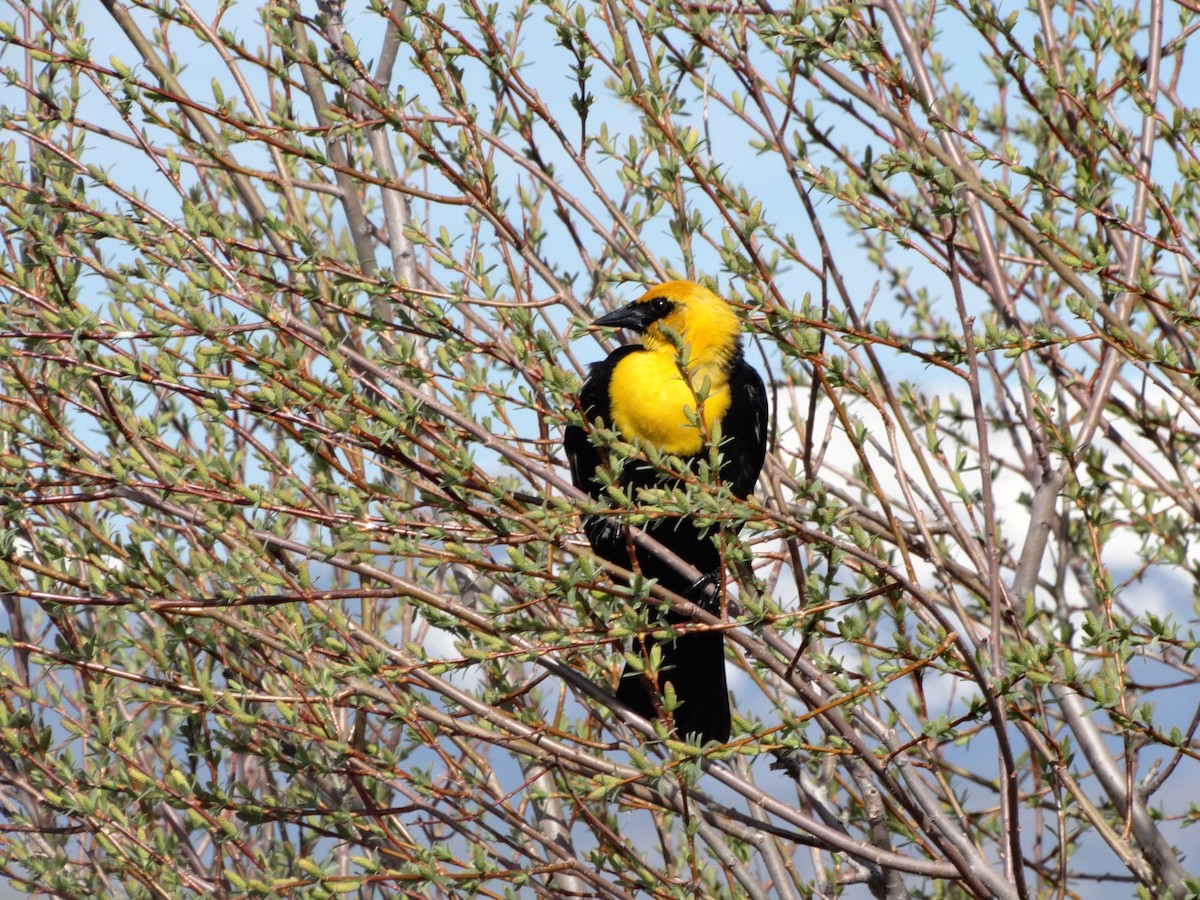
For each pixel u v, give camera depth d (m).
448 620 6.38
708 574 8.21
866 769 7.12
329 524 6.20
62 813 6.71
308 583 6.17
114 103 6.84
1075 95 7.37
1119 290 7.31
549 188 7.82
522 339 6.69
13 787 7.79
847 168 8.30
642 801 6.90
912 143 8.01
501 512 6.37
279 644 6.80
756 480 9.25
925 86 7.85
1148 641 5.89
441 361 6.68
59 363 6.44
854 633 5.99
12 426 6.26
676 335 5.88
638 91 7.19
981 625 7.92
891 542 7.21
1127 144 7.43
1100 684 5.77
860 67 7.09
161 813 8.03
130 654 8.30
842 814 7.86
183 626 6.63
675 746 5.88
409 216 8.67
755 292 6.34
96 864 7.09
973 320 6.53
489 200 7.38
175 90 7.98
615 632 5.98
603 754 7.25
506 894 6.41
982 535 7.71
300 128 7.01
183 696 6.68
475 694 7.70
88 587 6.45
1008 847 6.32
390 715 6.56
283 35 7.08
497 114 8.26
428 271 8.59
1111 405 9.18
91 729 6.84
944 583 6.41
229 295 6.30
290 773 6.71
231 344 6.14
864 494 9.27
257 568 6.10
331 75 7.04
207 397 6.19
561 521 5.93
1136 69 7.36
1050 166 8.94
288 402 6.33
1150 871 6.41
